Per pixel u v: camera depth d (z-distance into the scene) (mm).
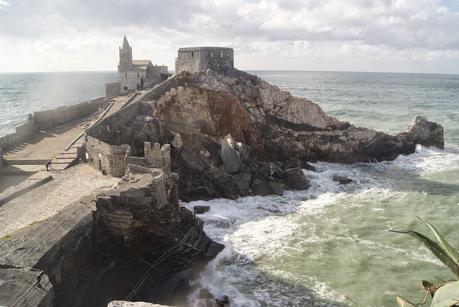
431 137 57500
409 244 28266
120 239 23188
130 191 22938
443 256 5395
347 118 87562
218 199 35656
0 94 158750
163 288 22672
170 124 44562
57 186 28062
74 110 52469
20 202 25219
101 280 21953
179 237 25156
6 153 36344
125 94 63312
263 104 53594
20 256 16797
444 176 44906
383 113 95312
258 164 42469
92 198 23062
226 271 24859
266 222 31609
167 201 24891
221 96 48125
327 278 24078
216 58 59250
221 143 42062
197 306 21672
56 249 18172
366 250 27344
